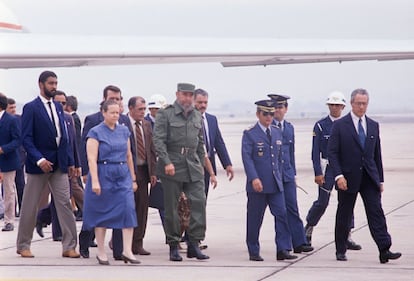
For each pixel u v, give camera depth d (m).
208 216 18.94
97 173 12.83
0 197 18.94
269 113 13.28
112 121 12.91
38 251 14.27
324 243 14.88
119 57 32.03
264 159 13.23
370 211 12.79
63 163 13.55
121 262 13.11
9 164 17.06
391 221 17.52
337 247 13.07
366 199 12.82
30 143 13.46
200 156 13.46
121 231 13.30
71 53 31.34
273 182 13.19
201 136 13.45
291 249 13.27
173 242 13.21
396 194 23.02
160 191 14.14
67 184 13.67
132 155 13.57
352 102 12.88
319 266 12.55
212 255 13.76
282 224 13.21
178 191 13.23
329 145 12.91
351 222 13.90
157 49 32.88
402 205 20.42
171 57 33.06
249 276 11.75
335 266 12.53
